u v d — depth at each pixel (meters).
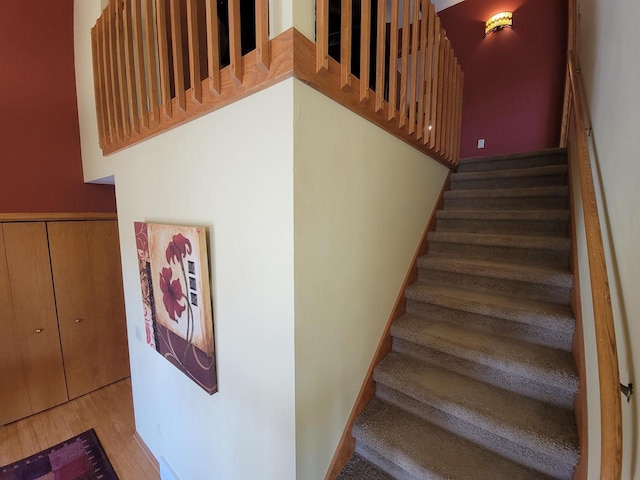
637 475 0.65
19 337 2.56
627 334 0.78
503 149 3.87
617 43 1.19
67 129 2.73
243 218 1.21
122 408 2.78
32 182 2.57
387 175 1.66
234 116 1.18
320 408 1.28
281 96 1.01
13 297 2.51
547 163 2.53
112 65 1.85
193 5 1.22
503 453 1.32
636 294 0.74
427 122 2.04
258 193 1.14
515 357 1.45
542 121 3.62
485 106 3.95
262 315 1.20
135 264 2.06
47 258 2.66
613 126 1.13
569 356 1.46
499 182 2.54
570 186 2.03
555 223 2.04
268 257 1.14
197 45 1.26
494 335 1.69
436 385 1.52
